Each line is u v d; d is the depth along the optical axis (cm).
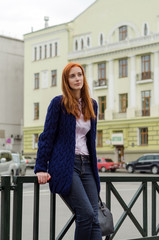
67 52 5050
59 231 412
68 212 416
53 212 410
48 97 5219
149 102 4344
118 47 4569
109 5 4759
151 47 4300
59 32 5147
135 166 3847
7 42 5894
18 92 5959
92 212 367
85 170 384
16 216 376
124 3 4625
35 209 393
